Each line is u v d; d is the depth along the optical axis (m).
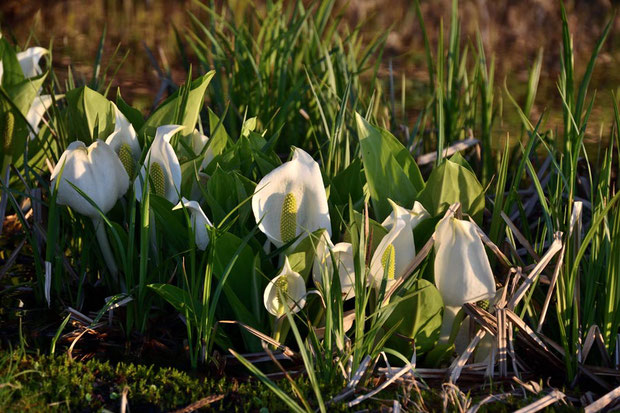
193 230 2.10
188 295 2.12
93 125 2.25
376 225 2.10
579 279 2.17
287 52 2.67
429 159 2.59
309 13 2.75
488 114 2.63
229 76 2.75
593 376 2.11
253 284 2.09
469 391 2.08
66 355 2.13
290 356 2.12
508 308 2.11
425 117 2.68
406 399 2.06
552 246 2.11
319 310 2.14
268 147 2.23
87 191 2.15
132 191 2.19
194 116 2.27
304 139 2.78
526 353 2.17
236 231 2.16
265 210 2.08
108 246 2.23
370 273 2.08
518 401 2.07
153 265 2.22
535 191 2.55
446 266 2.08
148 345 2.18
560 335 2.19
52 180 2.22
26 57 2.57
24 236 2.46
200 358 2.14
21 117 2.38
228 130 2.72
